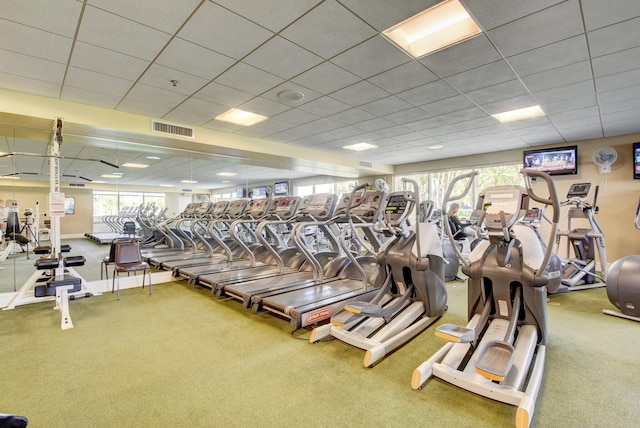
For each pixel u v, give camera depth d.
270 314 3.74
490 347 2.13
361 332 2.88
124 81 3.52
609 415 1.88
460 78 3.49
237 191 9.61
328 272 4.57
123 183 7.84
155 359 2.62
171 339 3.02
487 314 2.61
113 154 6.24
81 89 3.71
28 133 4.58
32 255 5.28
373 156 8.16
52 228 3.90
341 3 2.23
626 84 3.64
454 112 4.64
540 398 2.05
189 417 1.89
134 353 2.73
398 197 3.31
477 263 2.73
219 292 4.06
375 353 2.51
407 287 3.36
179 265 5.54
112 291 4.78
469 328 2.36
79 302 4.25
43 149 5.53
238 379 2.31
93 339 3.03
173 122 5.07
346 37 2.68
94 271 6.04
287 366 2.50
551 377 2.31
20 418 0.88
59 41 2.67
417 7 2.28
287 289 3.81
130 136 4.89
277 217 4.92
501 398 1.91
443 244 5.31
